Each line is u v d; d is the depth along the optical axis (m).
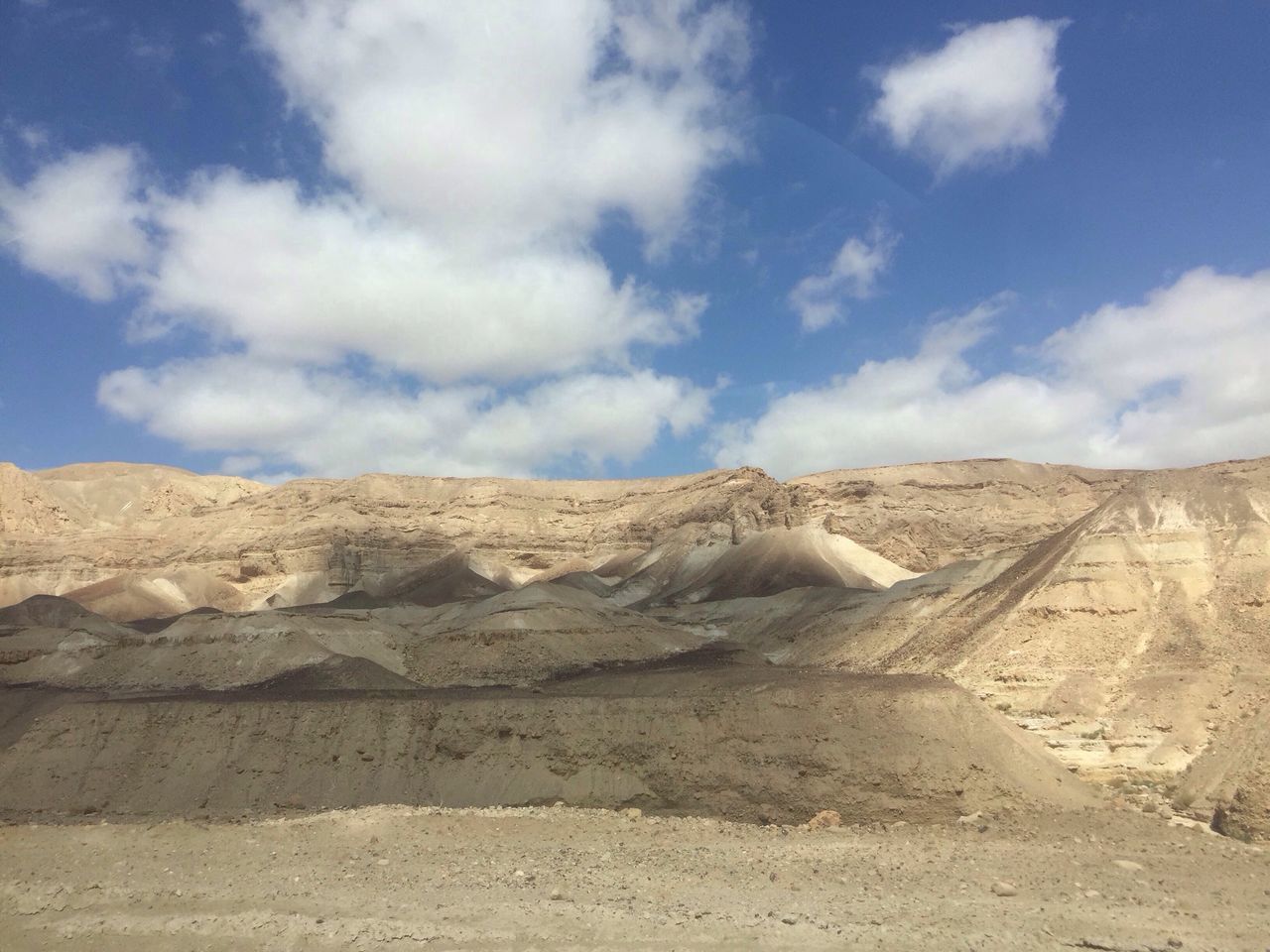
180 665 114.88
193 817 60.06
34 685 116.25
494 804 63.38
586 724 66.50
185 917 37.12
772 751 60.16
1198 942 32.69
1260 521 80.75
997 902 37.09
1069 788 55.72
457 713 69.94
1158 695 67.12
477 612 141.88
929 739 57.19
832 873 41.69
